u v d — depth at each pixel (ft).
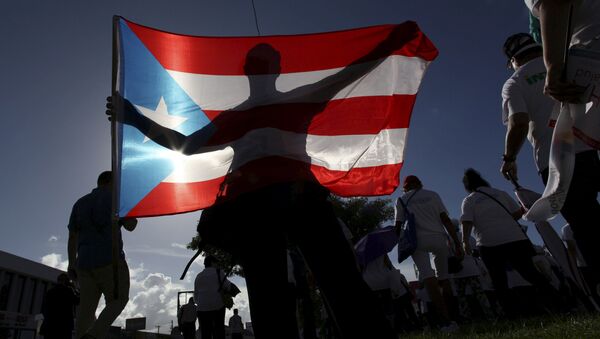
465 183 17.83
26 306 119.24
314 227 6.22
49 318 22.17
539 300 16.72
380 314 5.93
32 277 122.31
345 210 72.84
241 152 6.77
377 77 8.34
